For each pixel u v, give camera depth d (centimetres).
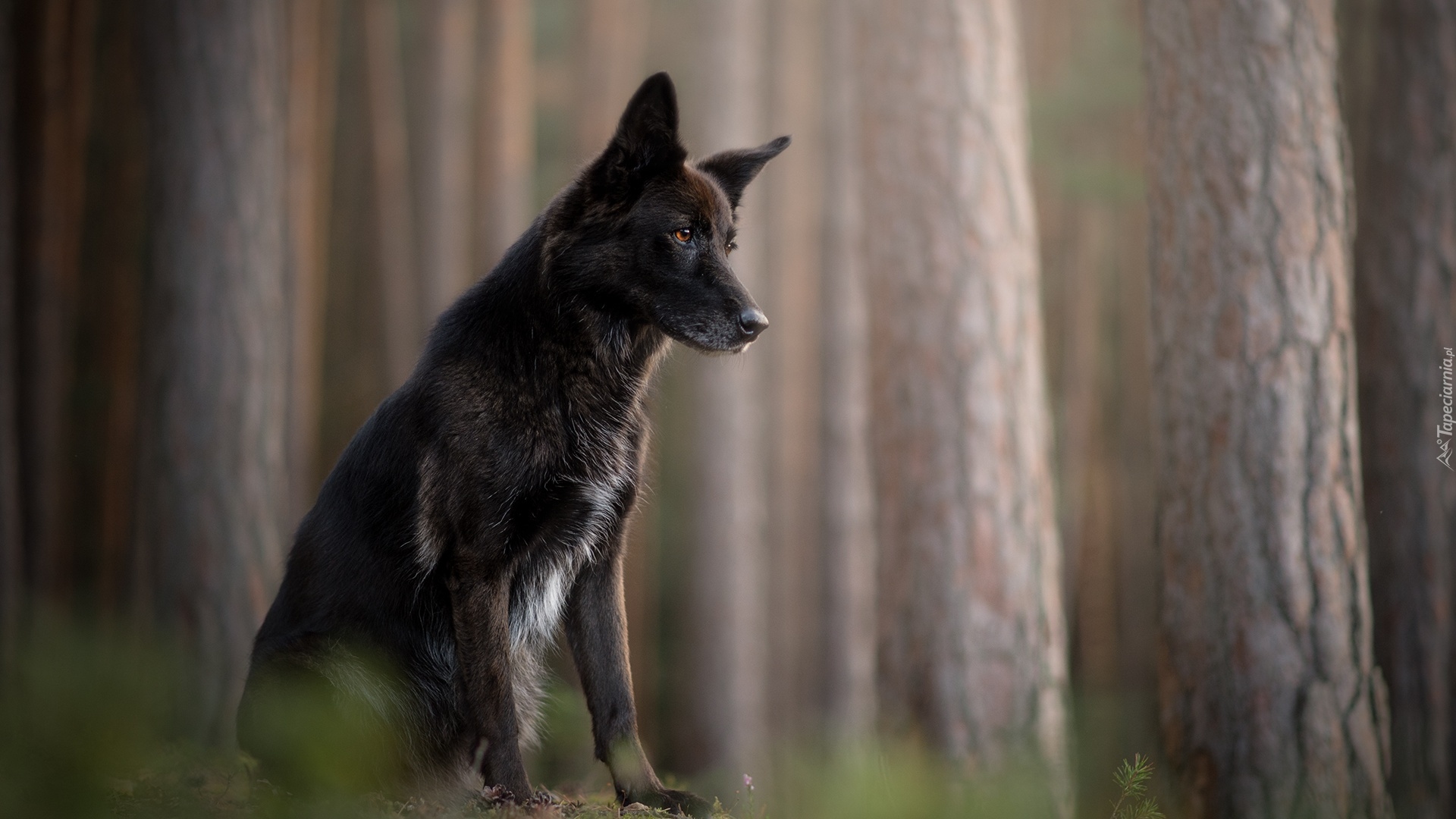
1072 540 2702
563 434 623
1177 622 928
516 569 623
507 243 2419
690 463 2236
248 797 548
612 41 2420
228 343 1402
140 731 204
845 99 2392
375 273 2756
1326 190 918
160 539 1368
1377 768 870
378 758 608
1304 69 920
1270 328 899
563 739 748
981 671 1122
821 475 2411
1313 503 885
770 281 2641
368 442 643
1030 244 1243
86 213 2577
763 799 654
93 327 2555
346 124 3155
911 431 1178
